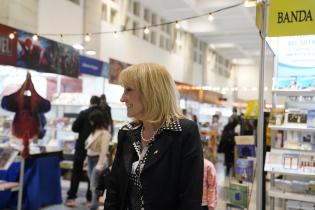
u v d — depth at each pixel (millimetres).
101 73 8305
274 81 4129
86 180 7402
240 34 17609
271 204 3945
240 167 4562
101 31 10438
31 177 5273
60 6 8797
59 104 7910
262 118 3020
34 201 5199
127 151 1549
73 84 8789
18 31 5742
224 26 16000
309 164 3699
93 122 5305
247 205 4141
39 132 5035
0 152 4656
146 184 1435
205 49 19859
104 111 5926
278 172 3666
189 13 14273
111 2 11109
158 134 1469
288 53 4129
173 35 16047
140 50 12977
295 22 2873
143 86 1469
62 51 6699
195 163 1438
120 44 11555
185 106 13648
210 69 21250
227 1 12883
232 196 4258
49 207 5453
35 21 7922
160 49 14766
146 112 1479
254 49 21484
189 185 1419
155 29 14367
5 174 5238
